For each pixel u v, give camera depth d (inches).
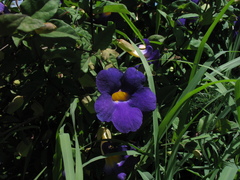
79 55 9.4
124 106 8.7
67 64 10.1
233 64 10.4
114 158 9.6
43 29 7.5
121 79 8.6
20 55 9.3
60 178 8.0
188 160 10.7
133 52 10.3
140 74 8.7
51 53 8.7
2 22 6.3
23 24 6.5
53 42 8.3
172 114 8.1
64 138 7.4
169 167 8.4
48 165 10.4
